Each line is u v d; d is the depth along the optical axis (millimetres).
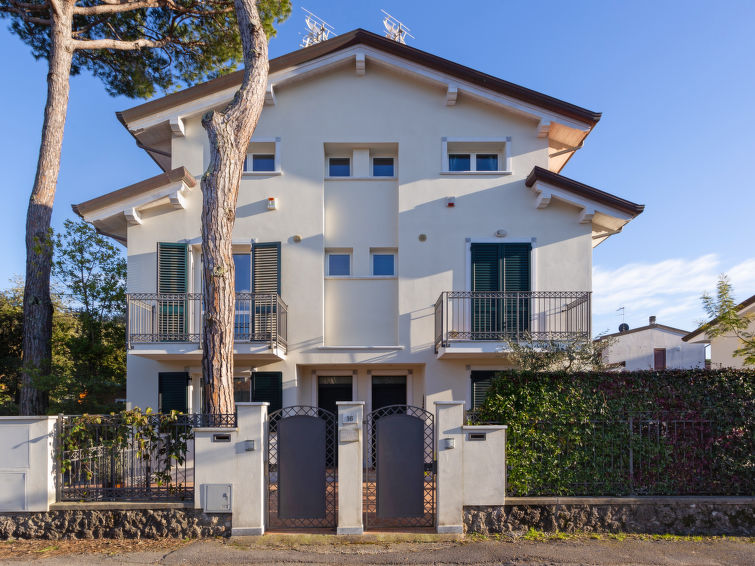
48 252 12273
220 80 12148
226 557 6617
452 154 12867
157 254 11719
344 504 7266
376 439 7570
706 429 7734
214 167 8578
